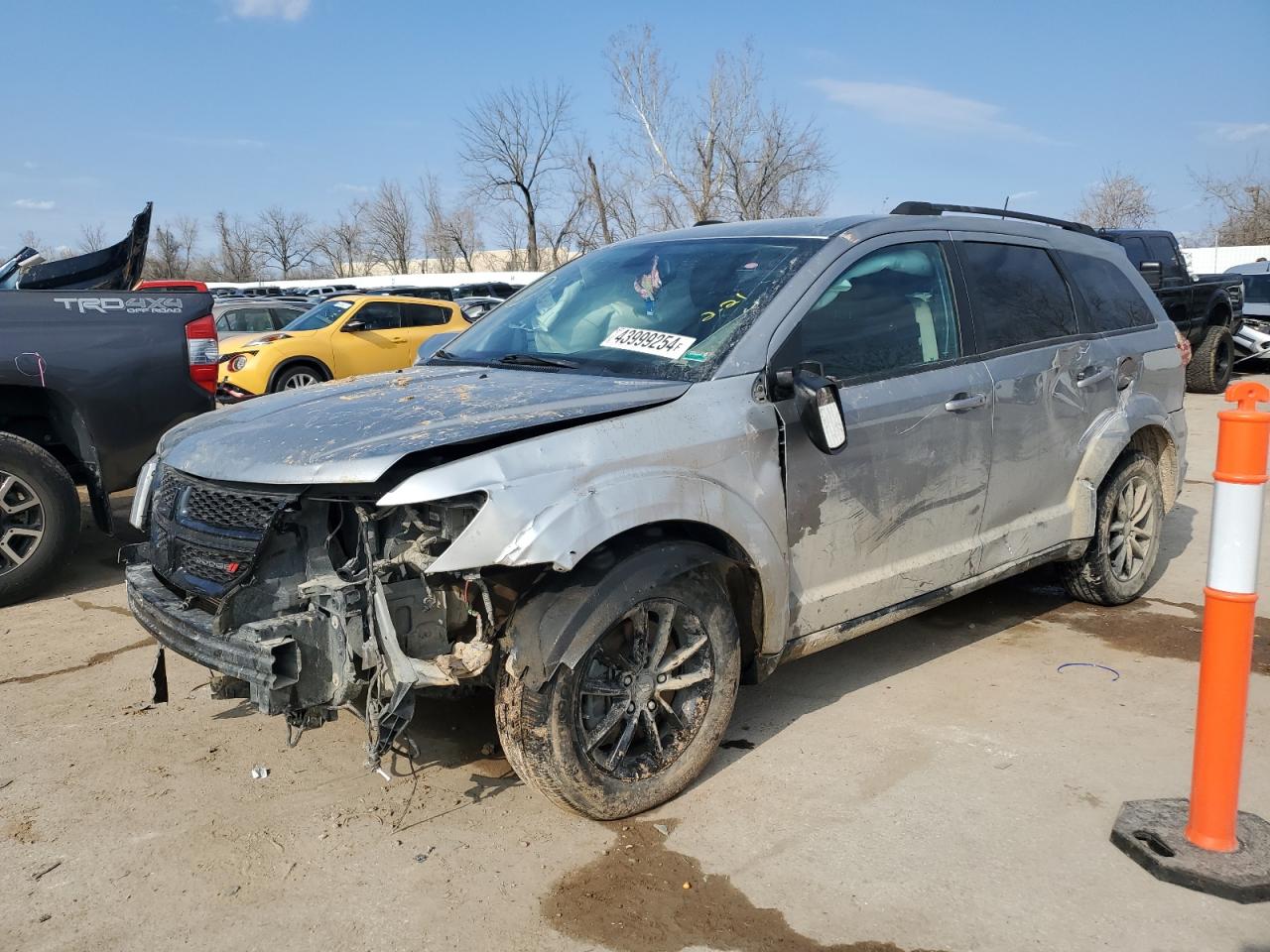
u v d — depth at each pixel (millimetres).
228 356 14828
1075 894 2828
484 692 4273
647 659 3221
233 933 2738
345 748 3809
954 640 4855
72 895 2912
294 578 3098
